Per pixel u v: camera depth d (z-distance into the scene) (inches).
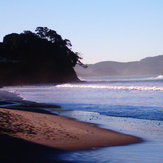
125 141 514.0
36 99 1472.7
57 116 852.0
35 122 678.5
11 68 3983.8
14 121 650.8
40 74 4094.5
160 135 573.0
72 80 4266.7
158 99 1304.1
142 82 2923.2
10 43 4347.9
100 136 557.9
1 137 483.8
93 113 928.9
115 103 1189.1
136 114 882.8
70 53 4426.7
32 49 4242.1
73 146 458.0
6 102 1314.0
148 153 429.7
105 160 387.2
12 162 362.6
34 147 437.1
